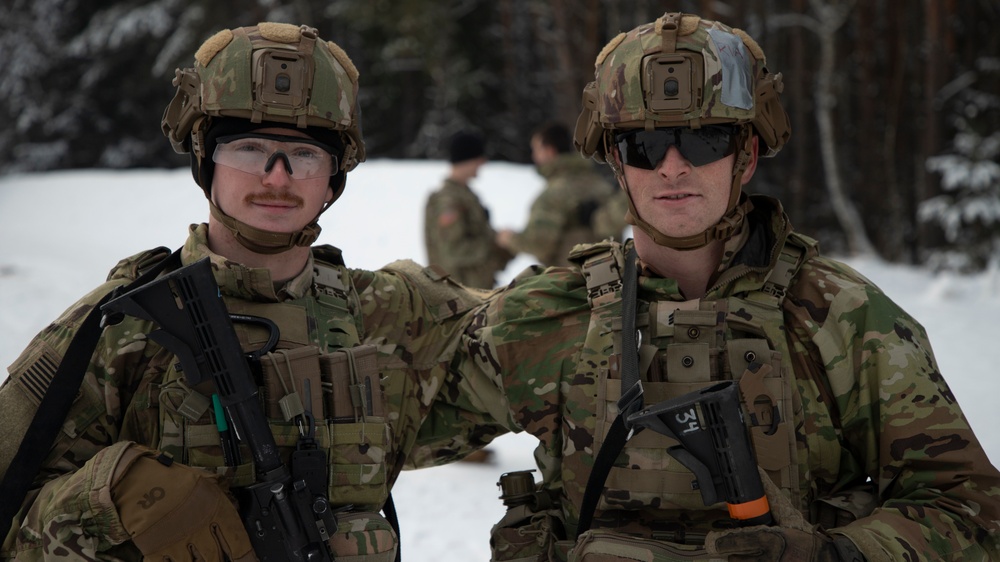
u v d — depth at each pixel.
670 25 1.71
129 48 24.42
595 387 1.79
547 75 23.86
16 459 1.60
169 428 1.64
